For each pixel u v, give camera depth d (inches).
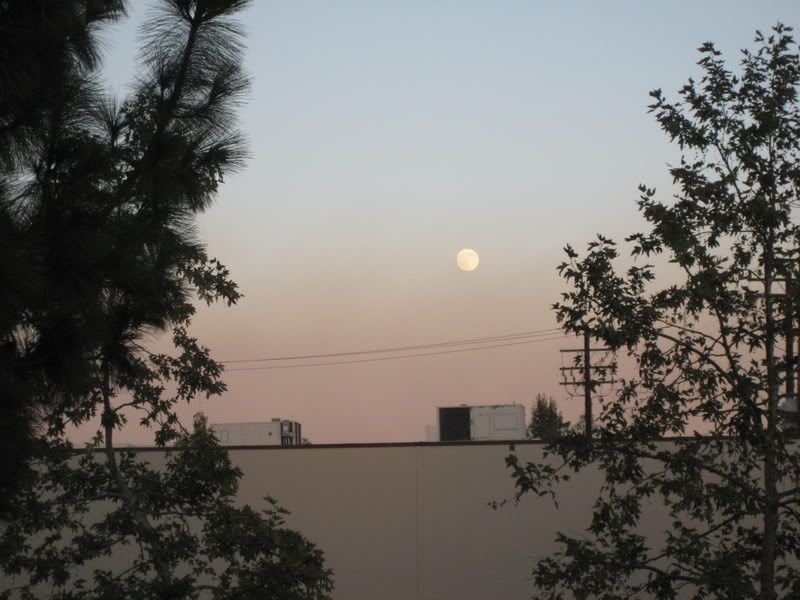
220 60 270.2
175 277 271.4
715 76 367.9
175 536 472.4
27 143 232.2
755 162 359.6
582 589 369.4
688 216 367.6
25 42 217.8
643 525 752.3
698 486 372.8
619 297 358.3
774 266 359.6
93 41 247.9
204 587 445.7
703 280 350.3
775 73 363.6
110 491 478.0
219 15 270.2
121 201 248.4
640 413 374.3
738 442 371.6
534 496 827.4
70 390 236.5
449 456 847.7
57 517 473.7
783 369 358.9
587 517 816.9
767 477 365.7
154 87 265.4
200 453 462.0
